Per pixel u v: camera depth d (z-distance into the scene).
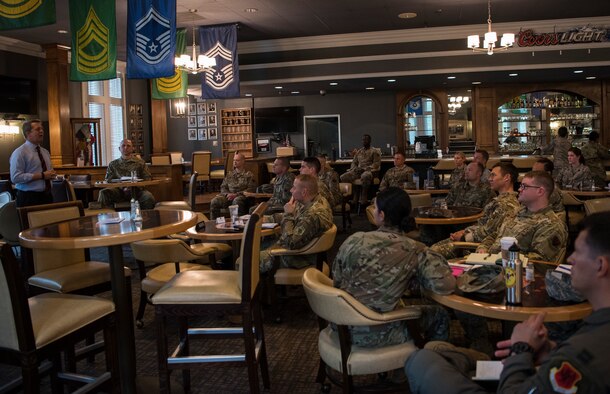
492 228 3.92
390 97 13.78
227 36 9.63
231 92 9.66
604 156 9.32
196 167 11.55
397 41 10.62
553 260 3.00
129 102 14.05
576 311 2.01
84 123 11.63
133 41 6.94
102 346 3.30
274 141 14.77
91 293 3.20
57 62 10.99
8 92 10.55
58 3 8.07
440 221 4.57
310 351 3.56
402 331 2.41
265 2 8.38
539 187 3.08
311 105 14.38
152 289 3.78
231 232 4.02
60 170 10.10
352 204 10.59
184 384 3.00
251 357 2.64
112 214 3.46
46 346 2.26
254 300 2.89
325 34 10.75
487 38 7.82
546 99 13.16
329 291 2.26
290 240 3.71
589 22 9.95
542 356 1.63
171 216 3.20
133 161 8.02
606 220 1.35
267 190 7.51
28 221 3.37
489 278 2.32
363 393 2.47
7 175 9.97
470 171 5.61
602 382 1.19
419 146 12.41
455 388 1.53
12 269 2.14
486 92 12.91
